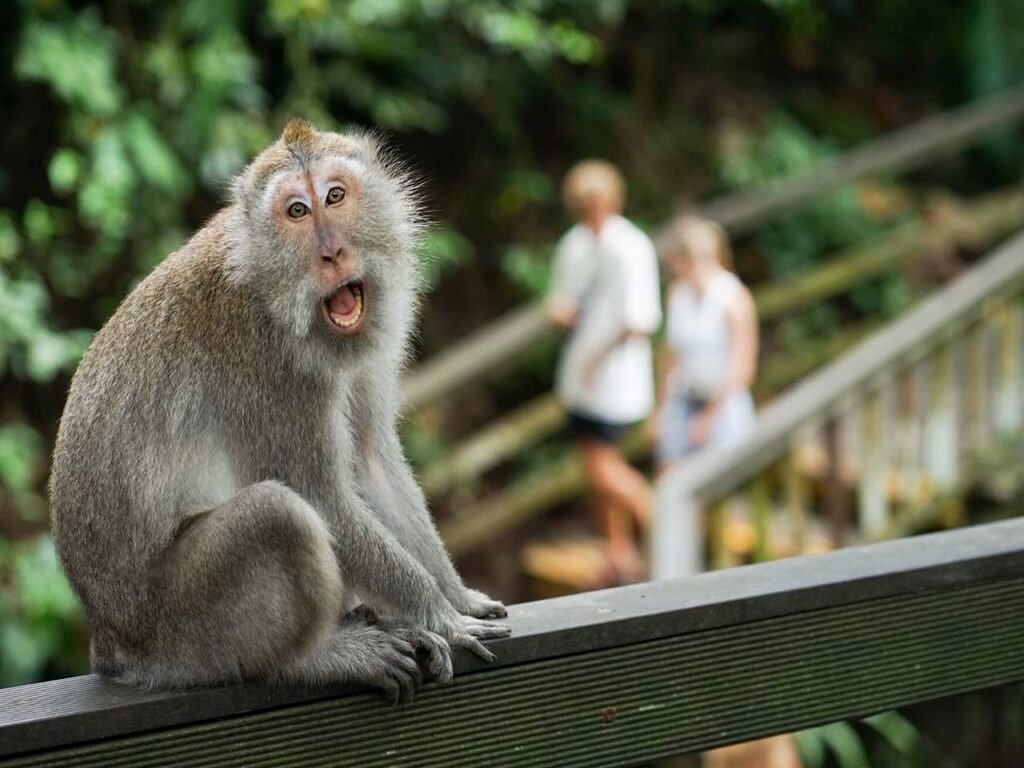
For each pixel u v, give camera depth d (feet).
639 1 51.01
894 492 30.58
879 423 28.73
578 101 49.44
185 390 12.79
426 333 46.26
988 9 56.13
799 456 27.78
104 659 12.60
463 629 11.62
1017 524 14.32
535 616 11.71
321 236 12.89
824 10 56.13
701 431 31.71
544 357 46.57
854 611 12.37
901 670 12.56
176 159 37.76
